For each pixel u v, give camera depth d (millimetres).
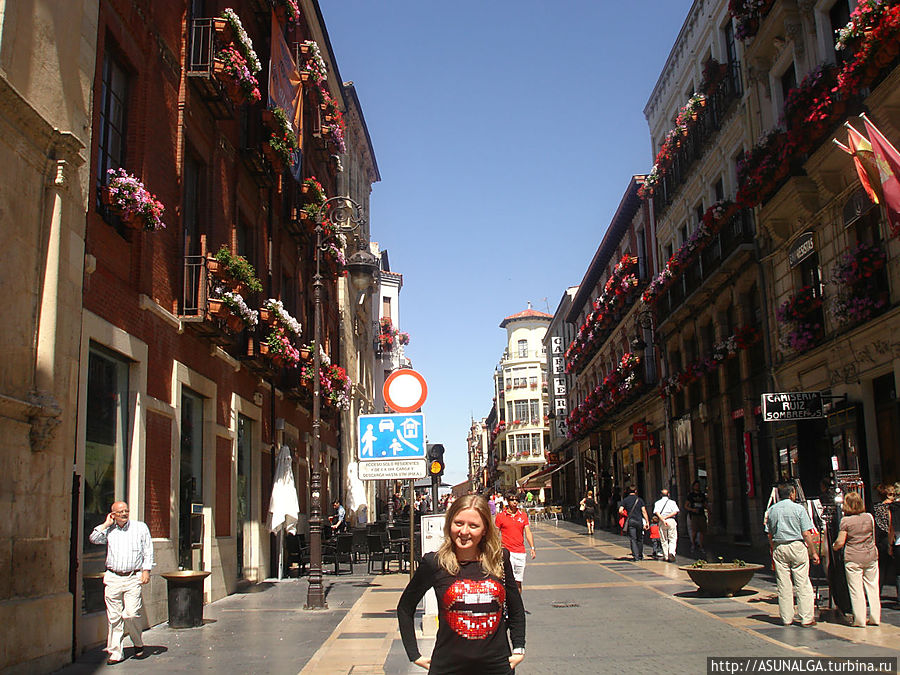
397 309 50344
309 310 25062
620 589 14195
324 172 28172
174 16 13016
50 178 8633
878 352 14703
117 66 11195
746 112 21328
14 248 7961
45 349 8352
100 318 9953
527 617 11328
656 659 8055
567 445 57469
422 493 40000
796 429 18328
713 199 25234
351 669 8086
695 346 27922
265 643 9703
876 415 15188
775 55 19281
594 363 46281
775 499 10688
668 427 30516
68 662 8359
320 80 22078
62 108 8984
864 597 9461
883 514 11266
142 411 11188
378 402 45188
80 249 9180
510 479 92250
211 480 14250
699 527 21359
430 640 9742
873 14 12477
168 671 8047
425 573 4207
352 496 28125
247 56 14125
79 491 9148
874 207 14695
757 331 20922
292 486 17859
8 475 7547
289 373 21125
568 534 33938
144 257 11367
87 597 9570
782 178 17094
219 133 15039
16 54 8094
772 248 19734
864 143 12164
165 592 11625
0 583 7332
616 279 36250
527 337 89562
